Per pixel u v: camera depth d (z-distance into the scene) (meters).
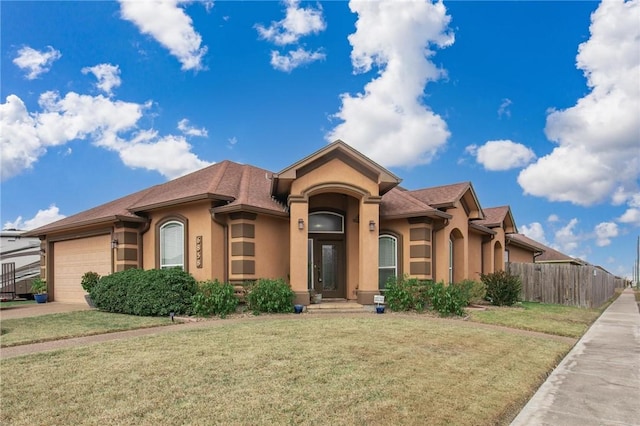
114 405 5.25
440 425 5.05
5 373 6.48
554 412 5.82
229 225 15.06
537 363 8.15
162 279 13.56
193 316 12.87
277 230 16.05
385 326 10.73
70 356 7.48
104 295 14.37
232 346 8.27
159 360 7.20
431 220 16.81
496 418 5.43
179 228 16.23
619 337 11.77
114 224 17.20
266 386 5.97
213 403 5.34
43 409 5.12
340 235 17.48
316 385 6.07
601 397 6.45
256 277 14.85
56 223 21.88
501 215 23.61
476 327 11.56
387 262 17.23
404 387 6.17
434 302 14.23
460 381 6.65
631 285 83.56
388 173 15.55
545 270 22.39
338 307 14.79
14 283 23.38
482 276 19.36
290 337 9.17
